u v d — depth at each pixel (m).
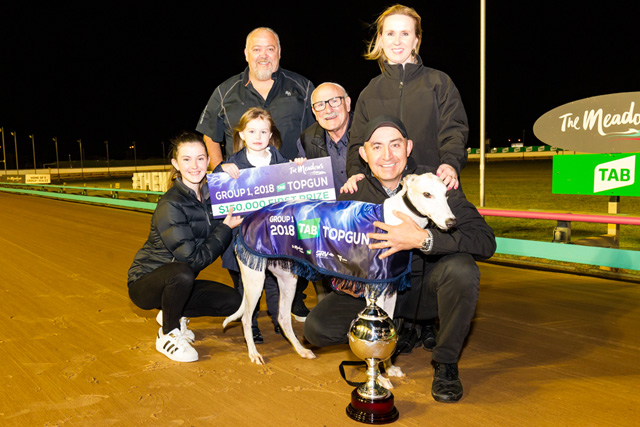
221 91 4.62
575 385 3.05
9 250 8.30
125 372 3.31
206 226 3.73
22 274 6.40
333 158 4.19
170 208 3.53
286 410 2.78
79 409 2.80
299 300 4.44
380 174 3.12
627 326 4.09
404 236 2.78
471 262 2.91
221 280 6.04
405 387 3.07
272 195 3.72
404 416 2.71
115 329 4.20
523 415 2.70
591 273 5.87
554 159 6.50
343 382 3.14
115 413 2.75
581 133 6.23
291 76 4.62
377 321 2.66
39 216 14.05
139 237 9.64
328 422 2.65
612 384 3.06
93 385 3.11
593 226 9.64
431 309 3.34
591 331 3.98
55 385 3.11
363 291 3.00
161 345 3.59
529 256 6.59
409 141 3.23
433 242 2.80
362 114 3.83
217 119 4.68
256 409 2.79
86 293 5.40
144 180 18.58
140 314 4.63
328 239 2.98
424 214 2.83
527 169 32.22
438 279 2.94
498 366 3.36
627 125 5.82
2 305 4.95
